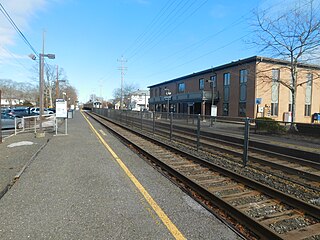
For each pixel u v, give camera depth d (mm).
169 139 14133
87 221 3750
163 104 60062
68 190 5129
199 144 10906
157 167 7379
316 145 6035
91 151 9742
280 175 6727
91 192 5031
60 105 14953
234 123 8852
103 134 16094
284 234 3584
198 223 3779
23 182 5641
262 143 7797
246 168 7727
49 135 14734
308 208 4352
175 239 3291
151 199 4719
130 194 4969
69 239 3238
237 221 3926
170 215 4039
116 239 3258
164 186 5551
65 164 7453
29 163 7469
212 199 4758
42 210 4125
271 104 32594
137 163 7832
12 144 10875
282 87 33125
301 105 35125
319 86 36219
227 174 6684
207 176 6730
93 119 35969
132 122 22641
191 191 5352
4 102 92938
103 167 7184
